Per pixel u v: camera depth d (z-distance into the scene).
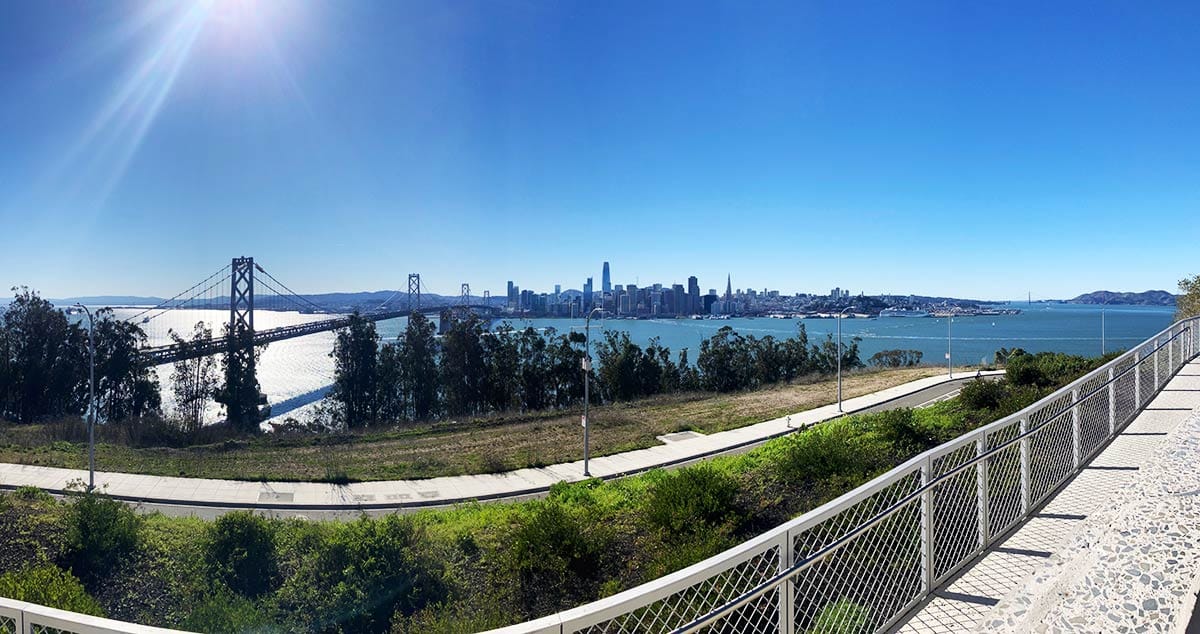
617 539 12.55
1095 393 7.90
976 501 5.68
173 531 14.83
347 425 47.22
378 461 27.00
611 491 17.41
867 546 4.68
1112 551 2.77
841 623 4.24
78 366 50.16
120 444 33.50
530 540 11.70
